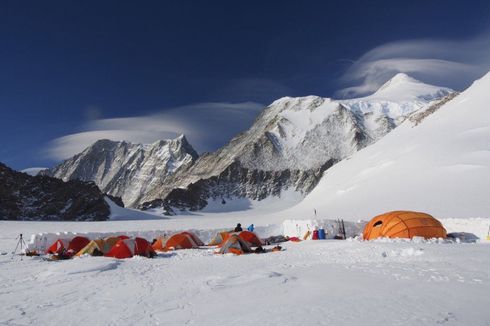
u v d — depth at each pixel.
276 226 45.75
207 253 29.41
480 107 86.81
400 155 87.12
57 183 173.62
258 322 9.20
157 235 40.78
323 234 36.53
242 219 105.75
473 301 9.55
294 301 10.91
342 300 10.49
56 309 11.76
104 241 29.77
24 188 163.38
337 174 111.31
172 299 12.38
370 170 90.06
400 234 28.23
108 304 12.17
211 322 9.61
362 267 15.70
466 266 13.93
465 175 60.50
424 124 100.75
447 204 51.97
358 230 38.72
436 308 9.16
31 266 22.41
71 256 28.92
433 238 26.12
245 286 13.56
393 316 8.78
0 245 38.62
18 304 12.50
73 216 160.62
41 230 71.12
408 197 61.44
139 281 16.16
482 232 28.70
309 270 16.11
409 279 12.48
